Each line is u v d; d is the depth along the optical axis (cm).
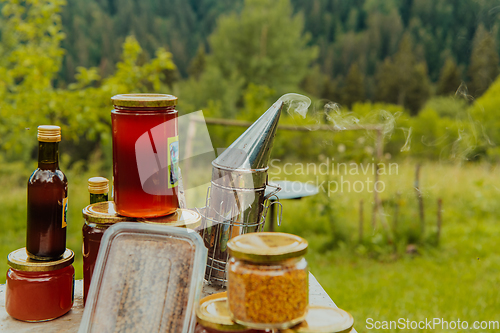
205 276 124
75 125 509
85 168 1016
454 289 362
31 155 955
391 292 360
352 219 522
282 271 83
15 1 535
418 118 1229
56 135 113
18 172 791
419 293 358
